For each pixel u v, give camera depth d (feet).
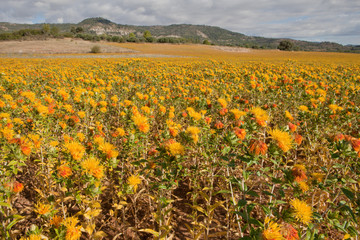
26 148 8.98
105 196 13.64
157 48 306.14
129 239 11.00
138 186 13.07
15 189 8.25
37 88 30.35
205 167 12.71
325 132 15.98
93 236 8.88
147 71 50.21
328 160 12.29
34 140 11.28
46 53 203.72
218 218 12.46
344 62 113.50
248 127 9.96
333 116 15.71
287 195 11.61
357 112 17.44
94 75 43.37
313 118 15.44
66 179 8.43
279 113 23.18
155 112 22.65
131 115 15.94
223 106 14.15
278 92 25.12
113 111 24.26
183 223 12.11
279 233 5.13
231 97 25.36
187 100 23.75
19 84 30.40
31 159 15.85
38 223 11.51
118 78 37.14
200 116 12.79
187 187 14.99
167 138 11.25
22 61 103.04
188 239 10.39
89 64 77.82
